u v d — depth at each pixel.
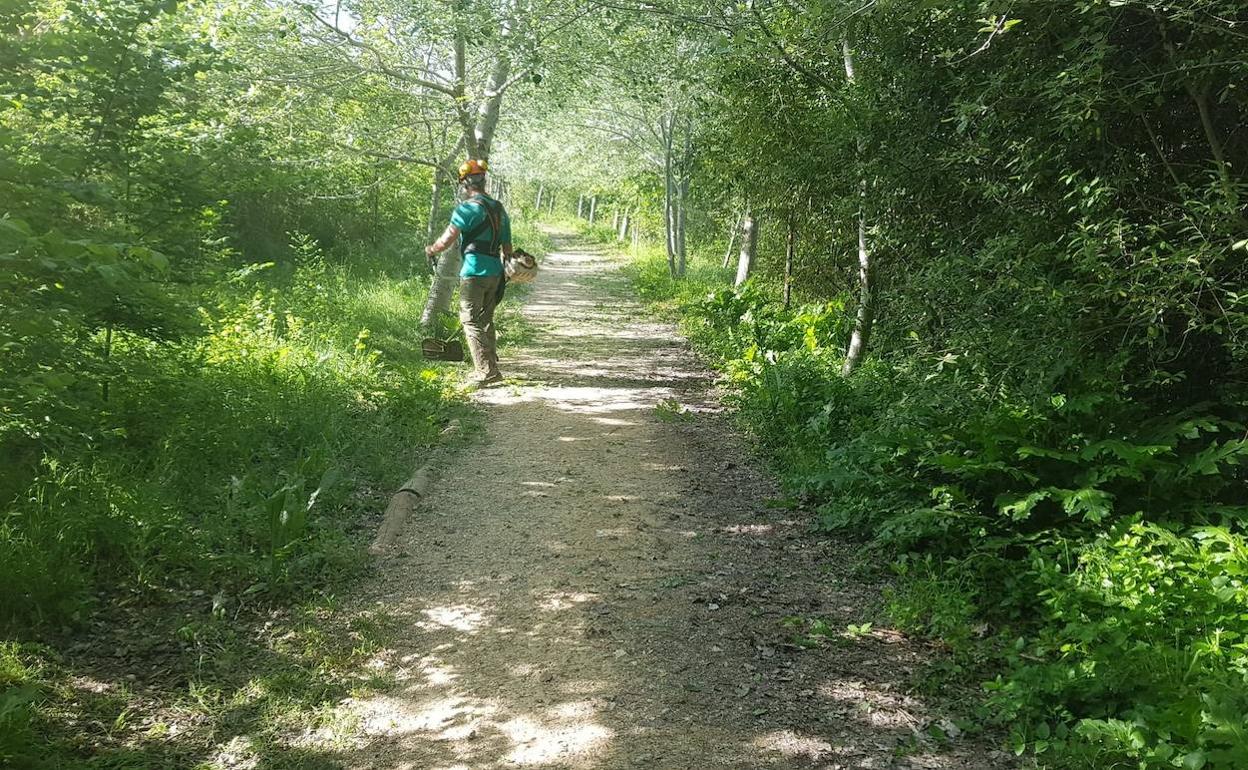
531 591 4.72
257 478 5.68
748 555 5.26
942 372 6.23
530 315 16.36
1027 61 5.79
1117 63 5.39
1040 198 6.11
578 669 3.95
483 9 11.36
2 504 4.46
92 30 5.25
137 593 4.36
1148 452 4.68
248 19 11.48
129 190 5.59
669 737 3.45
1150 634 3.72
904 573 4.77
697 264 27.56
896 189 7.70
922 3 6.46
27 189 3.85
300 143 12.57
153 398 6.05
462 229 9.36
